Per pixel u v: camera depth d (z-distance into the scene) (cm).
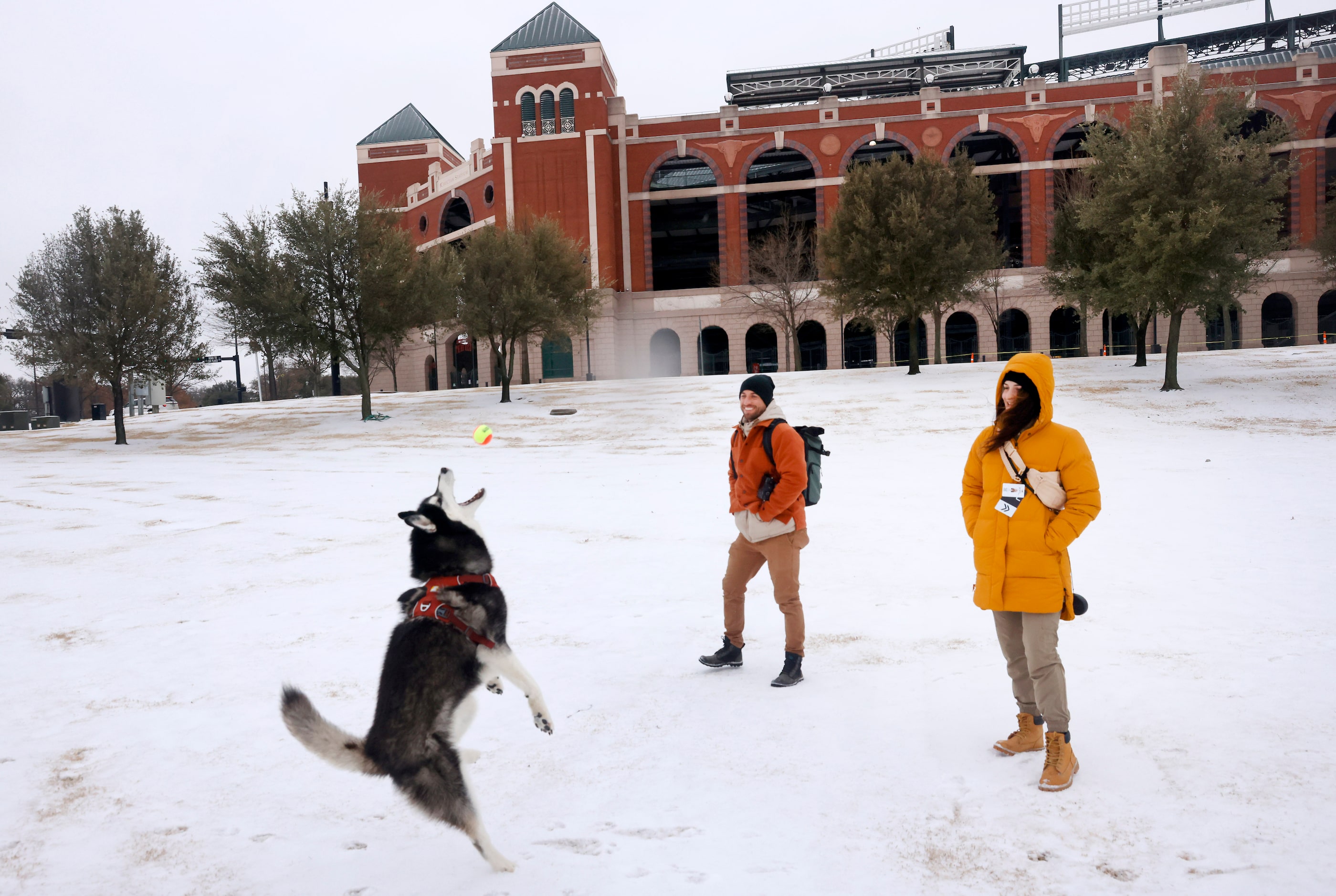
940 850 297
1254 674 449
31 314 3023
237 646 587
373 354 5019
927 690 455
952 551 819
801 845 304
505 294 3319
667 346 5906
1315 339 5106
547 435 2516
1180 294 2398
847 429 2161
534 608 664
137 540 1048
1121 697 427
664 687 482
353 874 303
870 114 5434
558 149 5409
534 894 282
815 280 5088
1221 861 279
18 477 1945
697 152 5566
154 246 3191
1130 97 5184
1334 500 1009
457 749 300
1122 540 827
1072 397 2447
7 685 518
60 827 341
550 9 5612
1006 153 5794
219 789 375
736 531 975
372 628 619
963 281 3206
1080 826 309
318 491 1500
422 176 7075
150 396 6209
